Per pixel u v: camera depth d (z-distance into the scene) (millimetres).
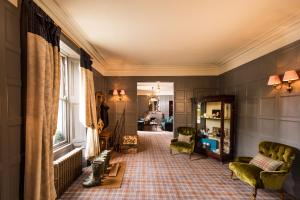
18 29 1883
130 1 2342
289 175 2961
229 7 2463
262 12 2590
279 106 3244
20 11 1917
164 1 2334
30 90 1916
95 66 4988
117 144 6031
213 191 3100
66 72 3873
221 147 4637
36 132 1940
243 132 4484
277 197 2932
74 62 3971
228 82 5453
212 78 6277
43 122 2066
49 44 2297
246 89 4383
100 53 4695
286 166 2707
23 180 1929
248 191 3109
